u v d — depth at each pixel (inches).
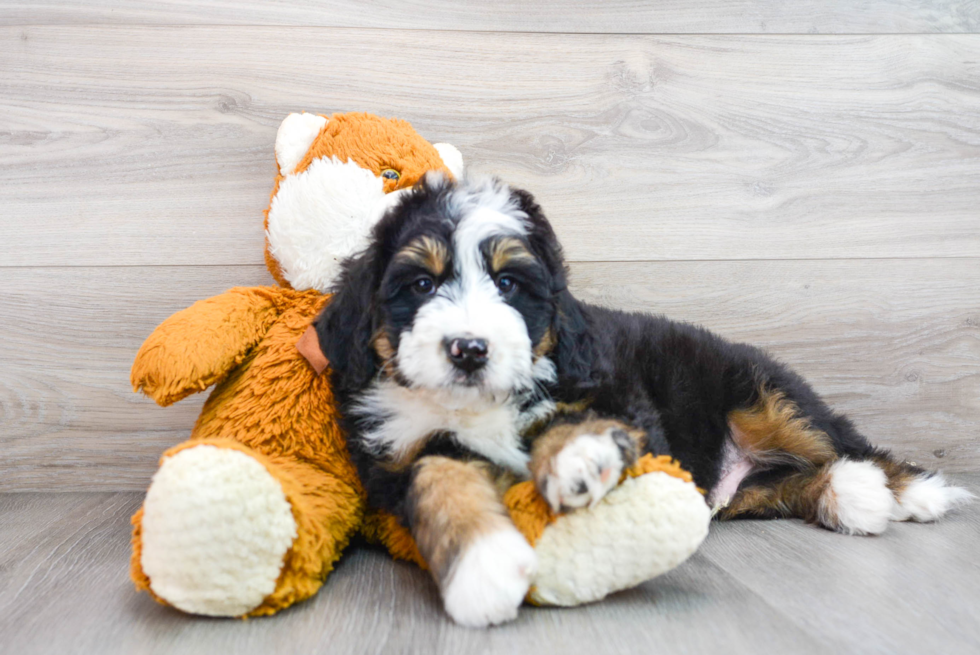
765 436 79.7
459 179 69.1
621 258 96.9
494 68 95.6
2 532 75.6
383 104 95.0
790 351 97.6
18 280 92.5
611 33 96.4
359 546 70.6
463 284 58.5
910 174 98.3
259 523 49.8
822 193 97.8
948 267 98.2
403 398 61.0
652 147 96.9
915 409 97.7
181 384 64.1
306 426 65.7
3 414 93.0
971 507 85.1
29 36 92.2
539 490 52.0
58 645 47.8
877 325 98.2
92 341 93.5
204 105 93.7
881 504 73.0
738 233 97.4
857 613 51.9
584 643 46.8
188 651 46.5
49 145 92.6
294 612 53.1
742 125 97.4
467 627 49.5
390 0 94.5
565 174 96.3
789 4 97.4
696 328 83.8
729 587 57.4
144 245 93.6
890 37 98.1
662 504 51.9
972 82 97.7
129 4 92.7
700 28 97.0
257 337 69.9
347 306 62.3
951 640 47.3
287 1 93.7
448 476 54.4
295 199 73.2
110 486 94.3
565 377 62.6
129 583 60.2
